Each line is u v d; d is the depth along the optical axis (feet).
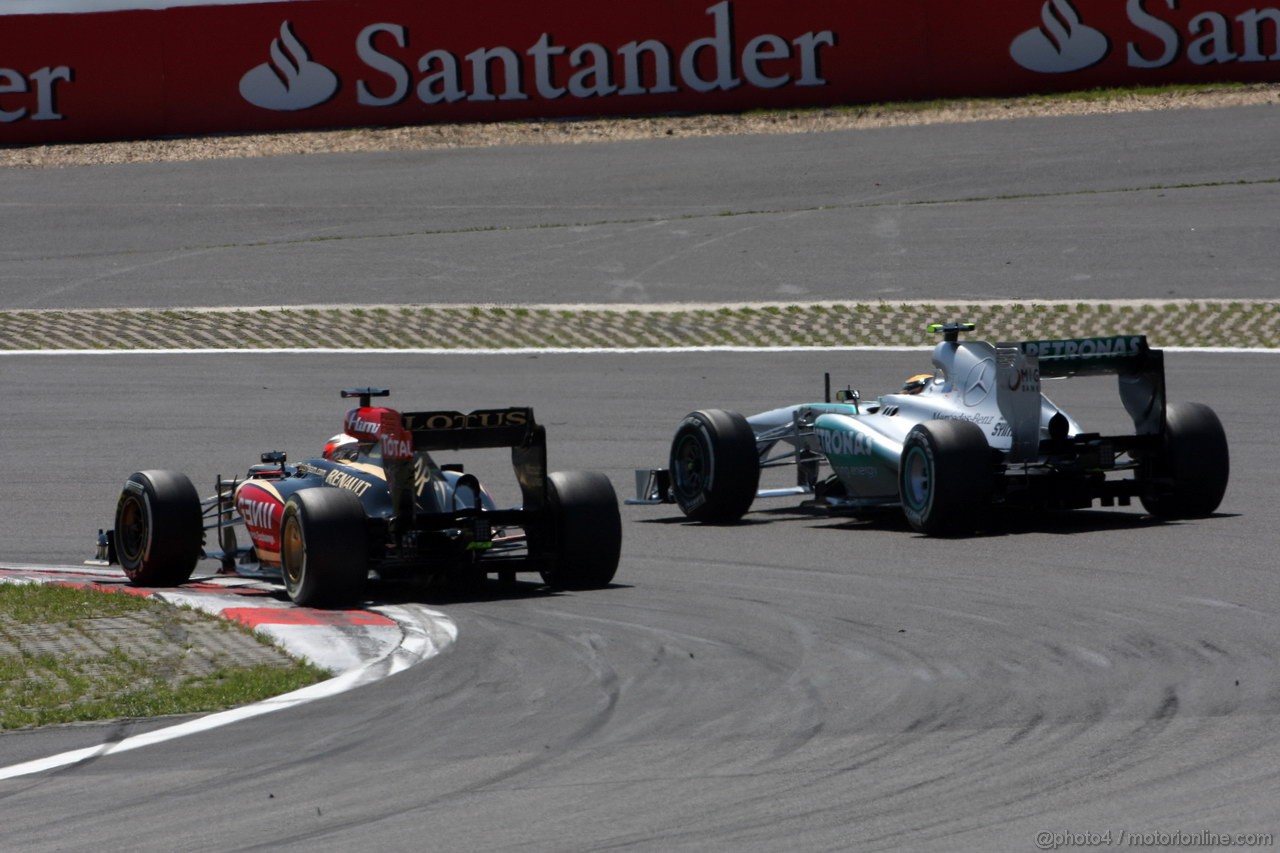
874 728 75.05
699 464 160.56
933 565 124.77
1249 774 65.41
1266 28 405.18
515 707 81.71
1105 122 391.04
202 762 73.26
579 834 61.21
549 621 106.83
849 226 324.80
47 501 176.76
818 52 422.00
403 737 76.38
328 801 66.54
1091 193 336.08
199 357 255.09
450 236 334.65
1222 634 93.25
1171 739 71.00
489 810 64.54
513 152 407.44
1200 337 242.78
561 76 428.56
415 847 60.39
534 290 290.76
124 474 188.96
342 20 430.61
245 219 357.61
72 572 141.38
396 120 433.07
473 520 118.11
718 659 92.22
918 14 419.13
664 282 291.99
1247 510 146.72
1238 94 400.26
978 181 352.90
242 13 431.43
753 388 226.38
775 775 67.97
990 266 289.53
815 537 145.69
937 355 150.30
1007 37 416.67
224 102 434.30
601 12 425.69
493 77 429.38
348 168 400.47
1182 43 409.69
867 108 419.33
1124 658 88.02
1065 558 124.67
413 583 124.77
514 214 351.25
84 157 423.23
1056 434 140.46
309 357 253.85
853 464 154.40
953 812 62.34
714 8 422.82
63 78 432.66
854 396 162.71
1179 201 324.60
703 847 59.36
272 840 61.82
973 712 77.30
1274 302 257.96
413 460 116.67
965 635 96.58
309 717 80.94
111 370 247.70
